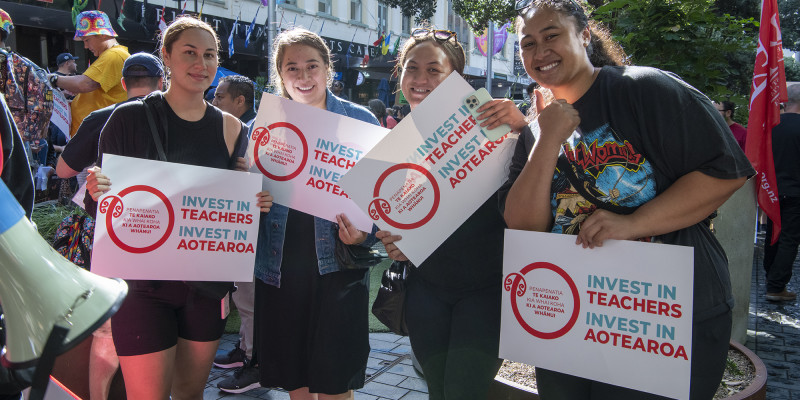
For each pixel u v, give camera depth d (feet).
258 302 9.18
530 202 6.27
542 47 6.22
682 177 5.72
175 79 8.48
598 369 6.14
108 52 16.37
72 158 10.18
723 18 12.28
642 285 5.87
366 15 82.79
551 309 6.38
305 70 9.07
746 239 14.74
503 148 7.69
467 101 7.62
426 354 7.92
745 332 15.20
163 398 8.25
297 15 70.08
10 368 3.88
